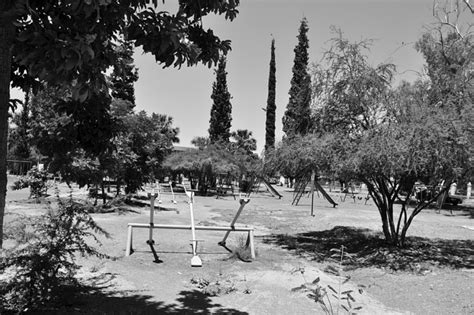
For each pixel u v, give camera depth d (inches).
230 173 1380.4
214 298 250.2
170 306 229.5
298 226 657.0
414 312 253.4
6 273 227.0
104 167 594.2
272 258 383.2
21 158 1567.4
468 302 265.9
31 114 535.5
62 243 200.8
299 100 459.5
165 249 401.1
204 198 1267.2
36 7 129.3
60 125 212.5
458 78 390.6
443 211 1085.8
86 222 214.7
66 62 103.0
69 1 104.9
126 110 707.4
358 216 810.2
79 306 214.4
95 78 114.9
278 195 1325.0
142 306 224.7
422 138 339.6
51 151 194.5
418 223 724.7
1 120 125.4
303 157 403.5
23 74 171.6
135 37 145.1
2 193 130.0
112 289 252.4
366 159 359.6
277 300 250.1
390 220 445.1
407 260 379.2
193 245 371.9
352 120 421.7
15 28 126.9
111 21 128.4
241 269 331.6
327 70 427.2
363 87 404.8
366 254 413.7
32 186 657.6
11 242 266.8
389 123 377.4
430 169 358.0
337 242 492.1
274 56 1898.4
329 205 1135.6
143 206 826.8
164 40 136.1
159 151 845.8
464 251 434.0
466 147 335.3
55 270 198.7
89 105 185.6
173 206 922.7
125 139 693.3
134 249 392.5
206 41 168.6
